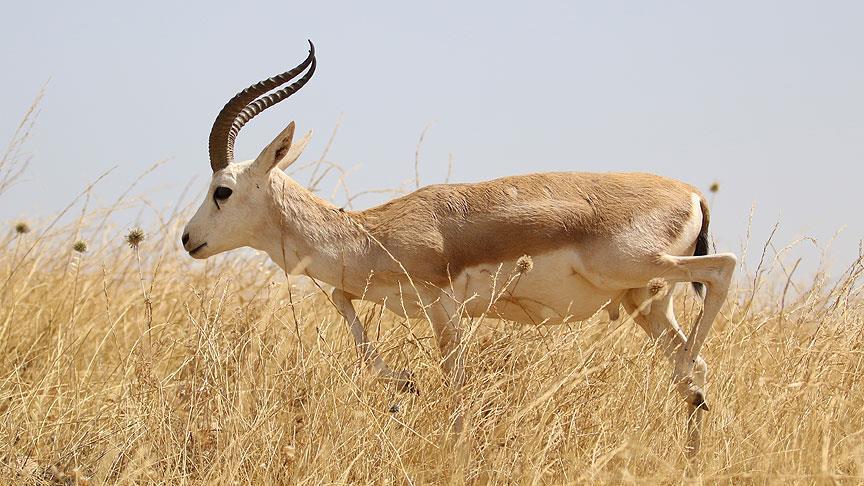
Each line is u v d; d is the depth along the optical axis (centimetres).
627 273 2703
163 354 2956
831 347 2794
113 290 3653
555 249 2725
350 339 3017
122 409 2625
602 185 2762
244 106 2975
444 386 2611
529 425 2380
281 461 2325
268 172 2930
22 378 3053
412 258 2791
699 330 2686
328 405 2475
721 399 2616
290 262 2933
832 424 2417
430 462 2433
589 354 2648
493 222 2748
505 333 2797
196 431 2470
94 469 2436
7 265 3669
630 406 2523
